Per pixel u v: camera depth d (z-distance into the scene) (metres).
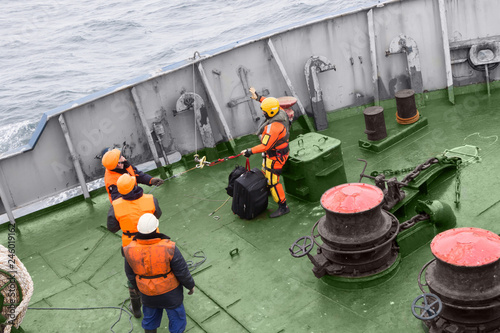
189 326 5.03
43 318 5.54
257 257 5.87
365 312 4.79
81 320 5.42
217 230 6.54
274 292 5.27
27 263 6.64
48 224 7.53
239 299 5.27
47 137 7.72
